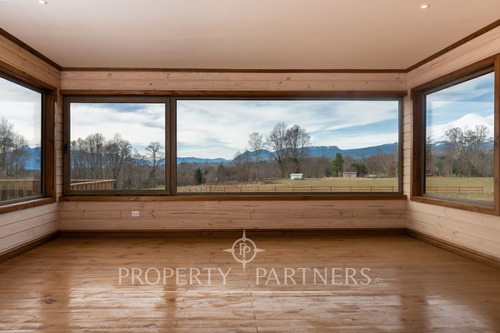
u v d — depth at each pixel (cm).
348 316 235
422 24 343
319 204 498
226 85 492
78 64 469
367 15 322
